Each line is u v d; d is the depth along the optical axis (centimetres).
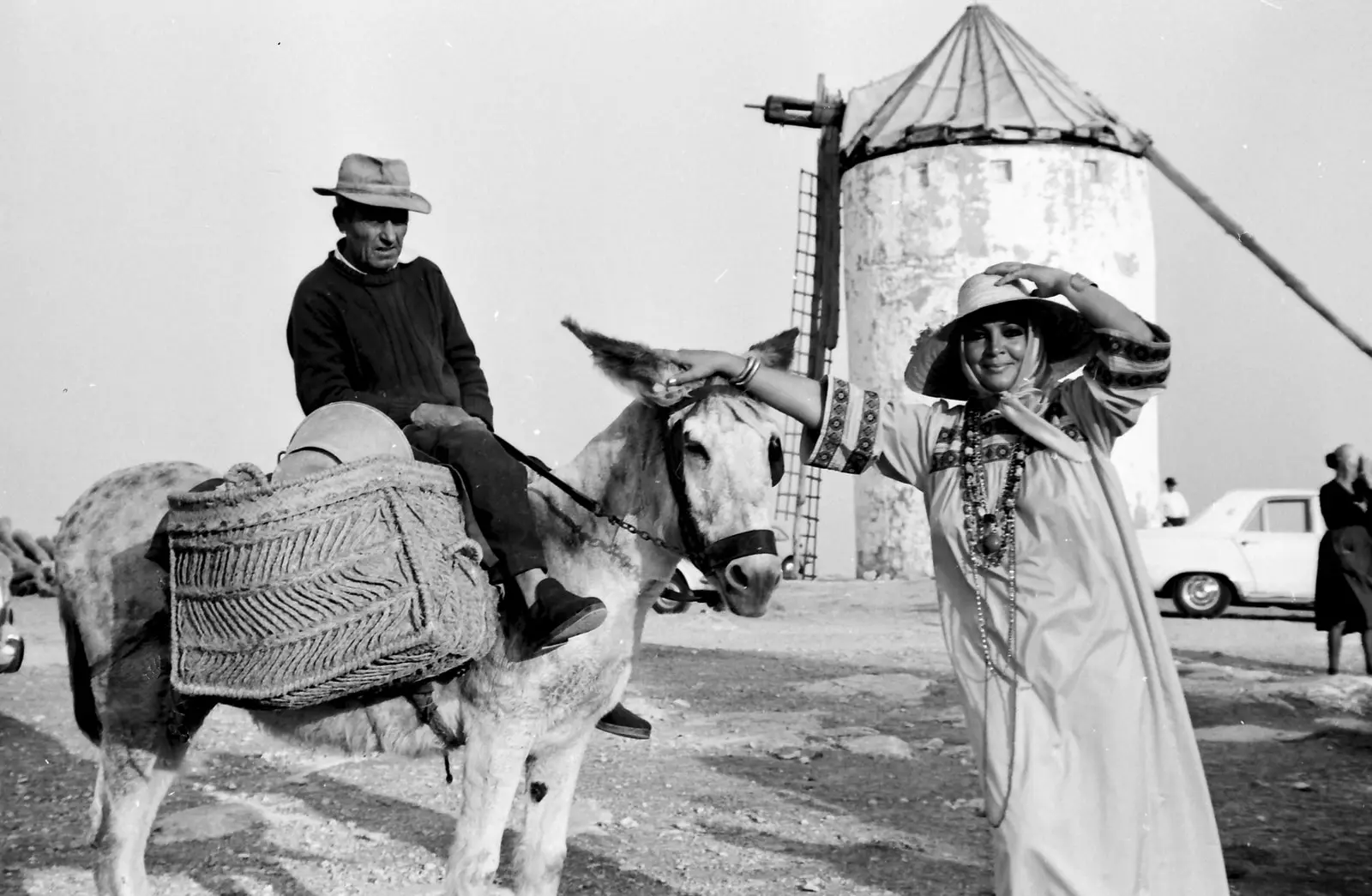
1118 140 2666
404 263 497
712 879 550
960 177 2636
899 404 396
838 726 905
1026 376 378
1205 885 343
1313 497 1795
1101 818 341
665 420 437
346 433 440
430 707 434
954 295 2644
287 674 414
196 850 598
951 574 374
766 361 455
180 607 438
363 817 655
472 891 420
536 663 425
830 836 617
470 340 511
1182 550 1781
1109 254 2669
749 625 1675
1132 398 355
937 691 1070
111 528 480
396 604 408
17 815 667
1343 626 1095
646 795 699
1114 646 351
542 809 450
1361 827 628
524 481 443
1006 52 2781
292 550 416
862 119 2852
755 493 411
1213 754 805
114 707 468
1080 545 355
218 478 466
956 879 550
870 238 2731
